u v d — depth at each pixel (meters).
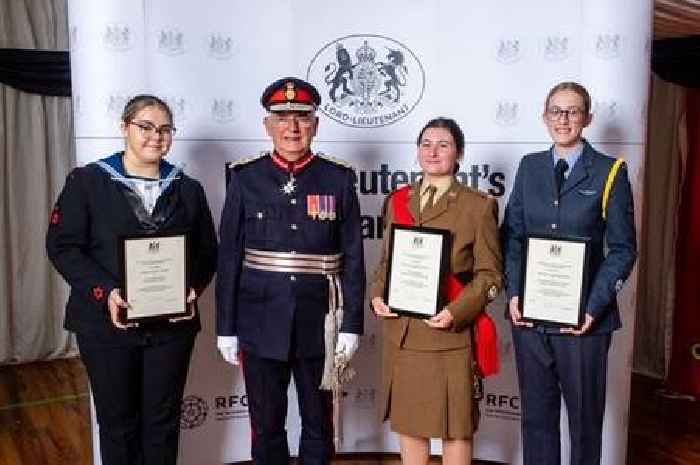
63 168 4.05
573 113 1.92
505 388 2.62
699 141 3.62
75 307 1.92
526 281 1.98
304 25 2.48
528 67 2.45
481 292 1.88
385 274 2.03
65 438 2.99
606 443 2.52
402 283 1.95
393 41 2.50
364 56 2.51
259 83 2.48
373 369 2.67
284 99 1.95
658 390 3.78
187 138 2.44
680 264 3.74
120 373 1.91
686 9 2.97
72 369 4.00
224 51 2.44
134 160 1.91
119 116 2.31
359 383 2.67
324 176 2.03
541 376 2.03
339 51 2.50
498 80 2.48
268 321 1.98
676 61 3.51
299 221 1.98
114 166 1.89
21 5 3.81
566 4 2.40
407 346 1.96
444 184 1.97
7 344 4.03
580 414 2.00
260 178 2.01
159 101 1.90
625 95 2.36
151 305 1.87
